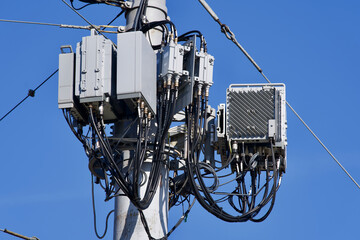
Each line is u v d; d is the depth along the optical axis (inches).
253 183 752.3
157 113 669.9
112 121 678.5
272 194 727.7
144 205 634.2
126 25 724.0
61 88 651.5
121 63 636.1
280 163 767.7
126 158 682.8
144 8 700.0
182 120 751.7
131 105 651.5
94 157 651.5
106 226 698.2
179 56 665.6
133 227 659.4
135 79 629.9
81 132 661.3
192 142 681.6
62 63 657.6
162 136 650.2
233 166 767.1
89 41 650.2
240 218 714.8
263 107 739.4
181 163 714.2
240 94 745.6
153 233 660.1
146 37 713.6
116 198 681.0
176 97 658.8
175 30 676.7
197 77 677.9
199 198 689.6
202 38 690.8
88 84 639.1
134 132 669.9
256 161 741.9
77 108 650.8
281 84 753.6
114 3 730.2
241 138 737.6
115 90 648.4
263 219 728.3
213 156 762.8
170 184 721.0
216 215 702.5
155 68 658.8
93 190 691.4
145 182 664.4
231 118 741.3
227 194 711.1
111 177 687.1
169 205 719.1
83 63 644.7
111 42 652.1
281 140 738.8
